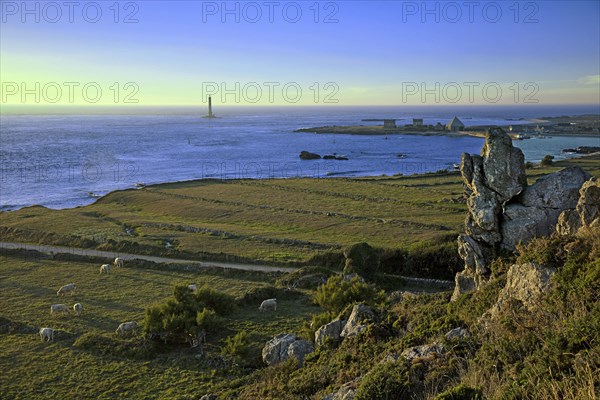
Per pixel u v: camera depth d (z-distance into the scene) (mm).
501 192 25031
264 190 95375
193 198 87938
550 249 18781
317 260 52188
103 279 48594
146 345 31516
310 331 30000
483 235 25344
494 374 13281
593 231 18453
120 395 25938
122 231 67000
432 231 62062
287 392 20078
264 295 42938
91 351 31328
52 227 69375
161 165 164375
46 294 43812
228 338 31547
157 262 53625
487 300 20703
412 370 15297
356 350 21562
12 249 58812
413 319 23484
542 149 198875
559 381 11539
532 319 15758
